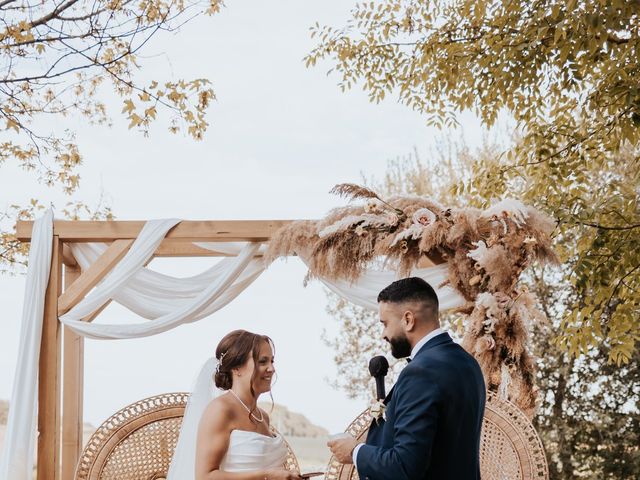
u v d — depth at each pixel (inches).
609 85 208.7
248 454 137.3
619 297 218.7
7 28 222.1
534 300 174.9
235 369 143.5
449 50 251.8
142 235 197.9
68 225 200.7
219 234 199.0
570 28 202.2
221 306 208.7
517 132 386.6
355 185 188.1
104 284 195.9
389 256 185.5
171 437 173.9
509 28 230.4
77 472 167.3
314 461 682.2
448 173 400.2
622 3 187.6
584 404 341.1
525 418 164.1
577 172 235.9
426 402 101.7
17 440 184.5
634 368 334.6
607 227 211.6
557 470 338.3
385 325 114.3
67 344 216.8
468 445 104.8
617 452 333.7
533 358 173.3
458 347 110.3
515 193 263.1
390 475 100.5
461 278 180.1
